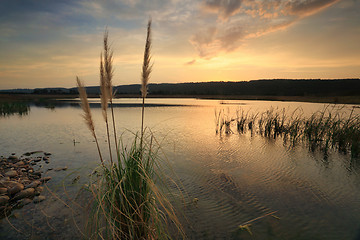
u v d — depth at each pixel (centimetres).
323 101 3831
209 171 544
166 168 558
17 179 496
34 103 4025
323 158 661
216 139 925
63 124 1362
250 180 491
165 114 1948
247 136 1002
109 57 245
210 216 347
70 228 311
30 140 906
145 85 263
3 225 323
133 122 1424
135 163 269
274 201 398
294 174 529
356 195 419
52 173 532
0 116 1869
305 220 338
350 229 313
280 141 898
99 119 1591
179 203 385
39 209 366
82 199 390
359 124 916
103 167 261
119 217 257
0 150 755
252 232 306
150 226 289
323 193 429
